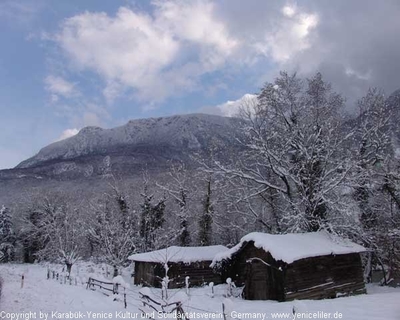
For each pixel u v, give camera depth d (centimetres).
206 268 3725
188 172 5128
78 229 5156
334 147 3291
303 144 3372
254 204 4166
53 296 2444
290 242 2589
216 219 4797
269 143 3591
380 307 1716
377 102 3559
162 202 5216
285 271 2400
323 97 3644
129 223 4997
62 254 4700
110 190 6397
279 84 3678
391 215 3309
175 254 3462
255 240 2595
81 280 3375
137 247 4969
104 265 5241
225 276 3262
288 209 3666
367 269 3500
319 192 3116
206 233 4666
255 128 3597
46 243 6581
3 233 7200
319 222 3061
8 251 7069
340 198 3203
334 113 3616
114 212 5103
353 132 3400
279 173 3491
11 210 8106
